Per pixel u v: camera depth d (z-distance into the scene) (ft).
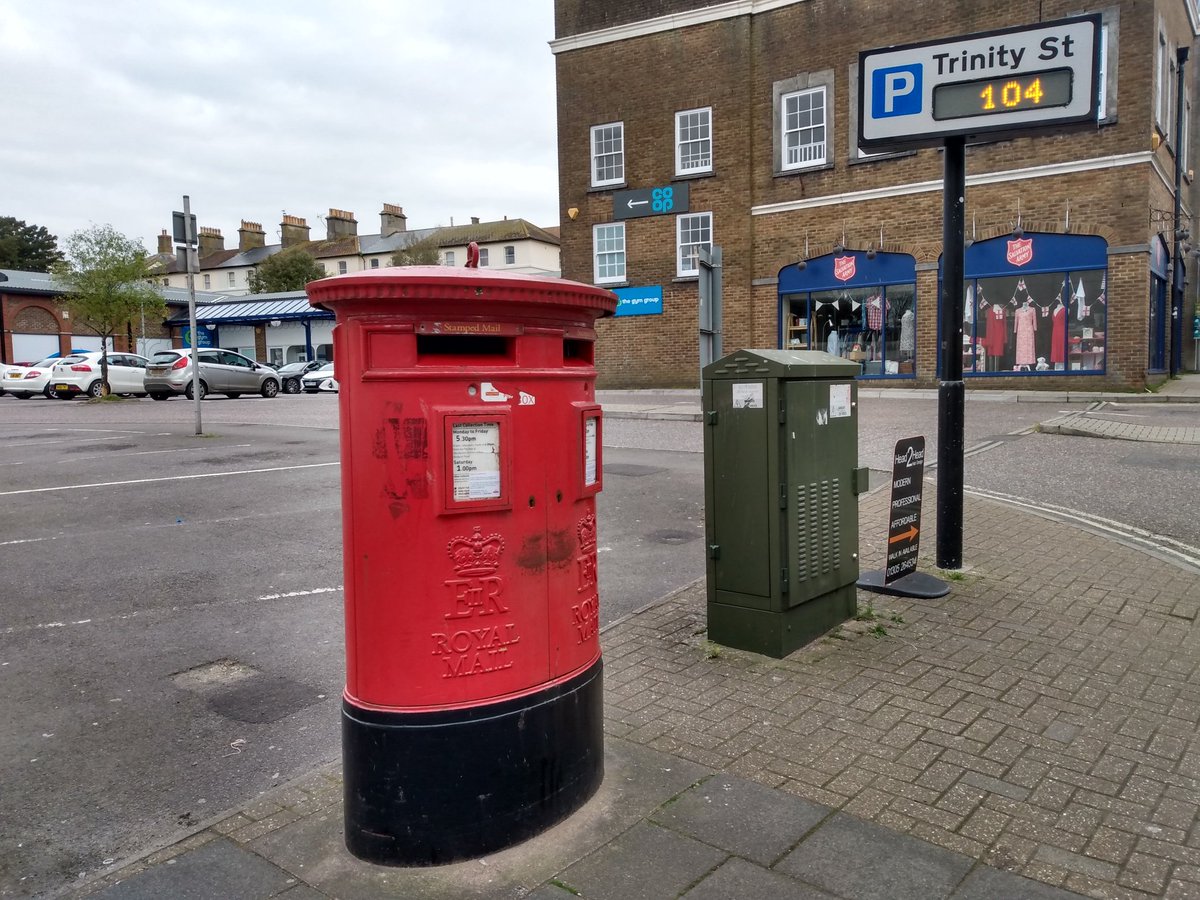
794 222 71.31
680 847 9.29
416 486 8.84
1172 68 67.87
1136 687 13.32
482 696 9.16
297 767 11.93
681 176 75.92
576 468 9.78
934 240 65.16
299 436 50.11
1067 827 9.61
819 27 68.95
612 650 15.28
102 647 16.44
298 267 189.88
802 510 14.82
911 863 8.97
